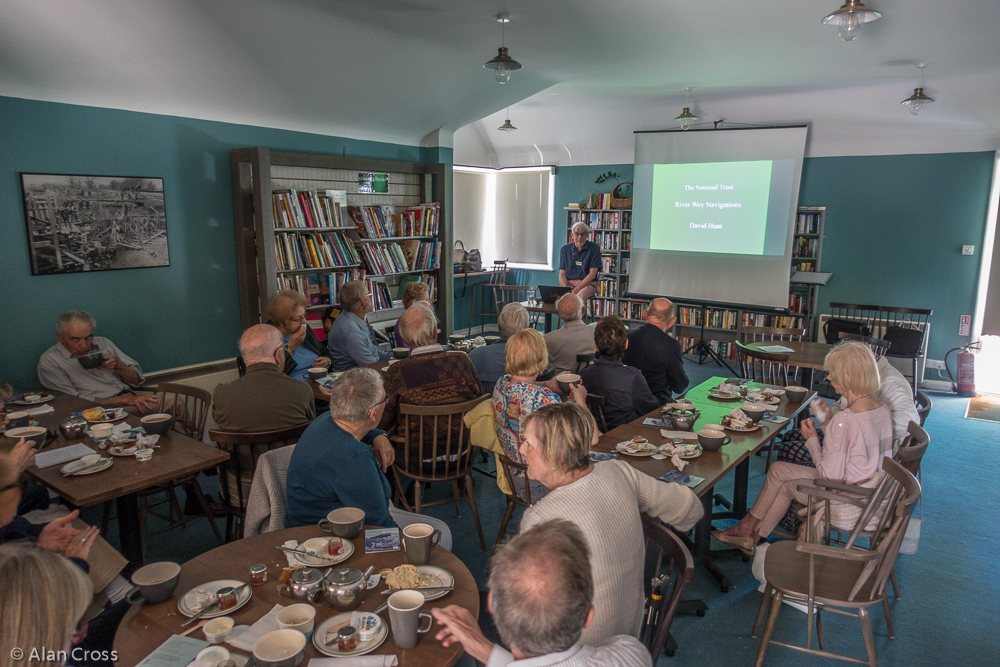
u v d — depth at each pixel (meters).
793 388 3.37
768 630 2.17
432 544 1.70
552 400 2.49
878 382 2.51
